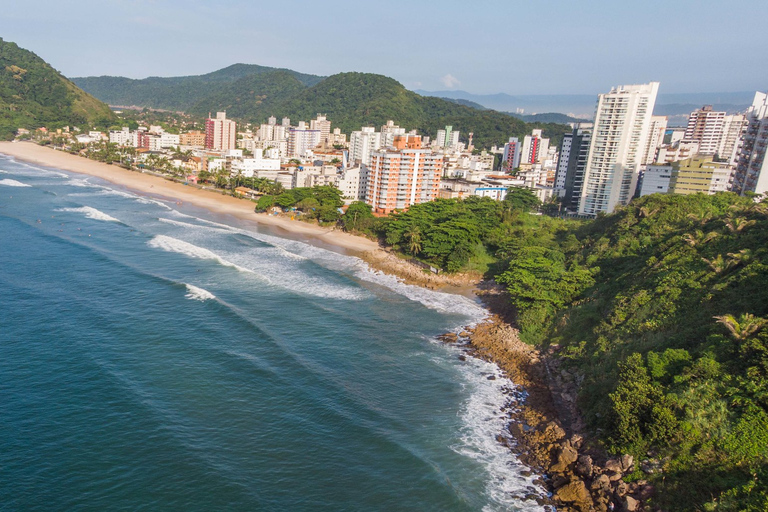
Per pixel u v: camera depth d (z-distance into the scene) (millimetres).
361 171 193000
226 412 59406
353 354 76000
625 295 78188
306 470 51281
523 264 100625
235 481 48938
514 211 155625
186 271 106000
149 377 65125
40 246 115500
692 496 44250
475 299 103812
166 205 180125
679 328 63281
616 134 178125
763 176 139625
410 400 65000
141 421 56312
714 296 64375
